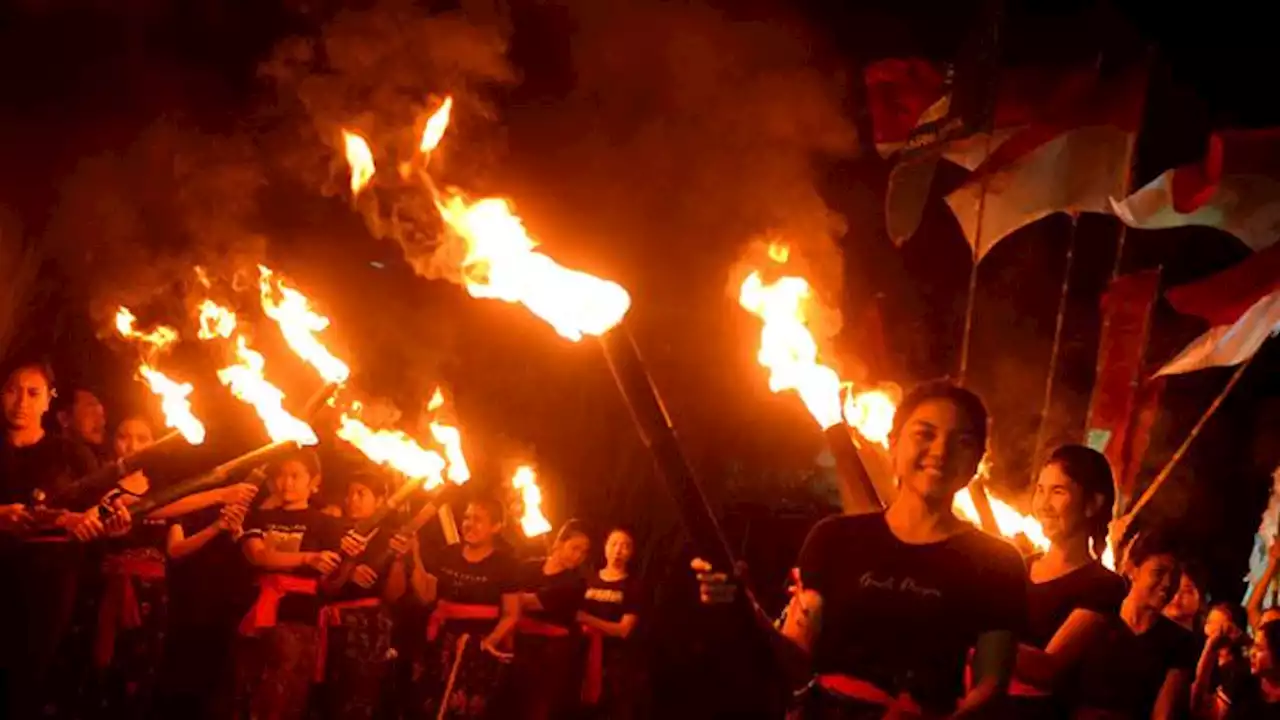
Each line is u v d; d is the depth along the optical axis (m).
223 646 8.36
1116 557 6.81
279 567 7.80
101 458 7.80
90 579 7.47
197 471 9.14
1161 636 5.11
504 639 8.58
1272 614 6.20
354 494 8.41
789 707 3.70
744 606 3.51
